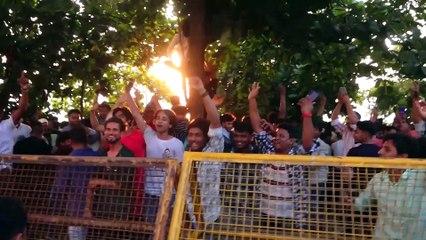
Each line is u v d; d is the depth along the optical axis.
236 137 6.49
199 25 8.26
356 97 11.31
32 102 11.43
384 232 4.05
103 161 4.60
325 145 7.57
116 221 4.57
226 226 4.32
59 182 4.80
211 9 8.54
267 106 12.27
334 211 4.17
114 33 12.31
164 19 12.02
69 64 12.03
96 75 12.77
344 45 9.73
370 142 7.15
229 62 11.88
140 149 6.38
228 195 4.36
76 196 4.75
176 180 4.50
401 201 4.05
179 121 7.59
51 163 4.79
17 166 5.00
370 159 4.11
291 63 10.85
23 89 7.71
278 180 4.28
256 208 4.29
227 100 12.30
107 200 4.64
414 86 8.25
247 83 12.12
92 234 4.63
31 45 10.85
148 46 13.58
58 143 7.37
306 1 8.68
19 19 10.48
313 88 10.43
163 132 6.12
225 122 7.52
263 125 7.50
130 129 6.75
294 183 4.25
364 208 4.12
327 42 9.32
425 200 4.00
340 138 8.90
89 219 4.65
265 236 4.23
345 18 9.20
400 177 4.09
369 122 7.18
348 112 8.34
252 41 11.27
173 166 4.41
